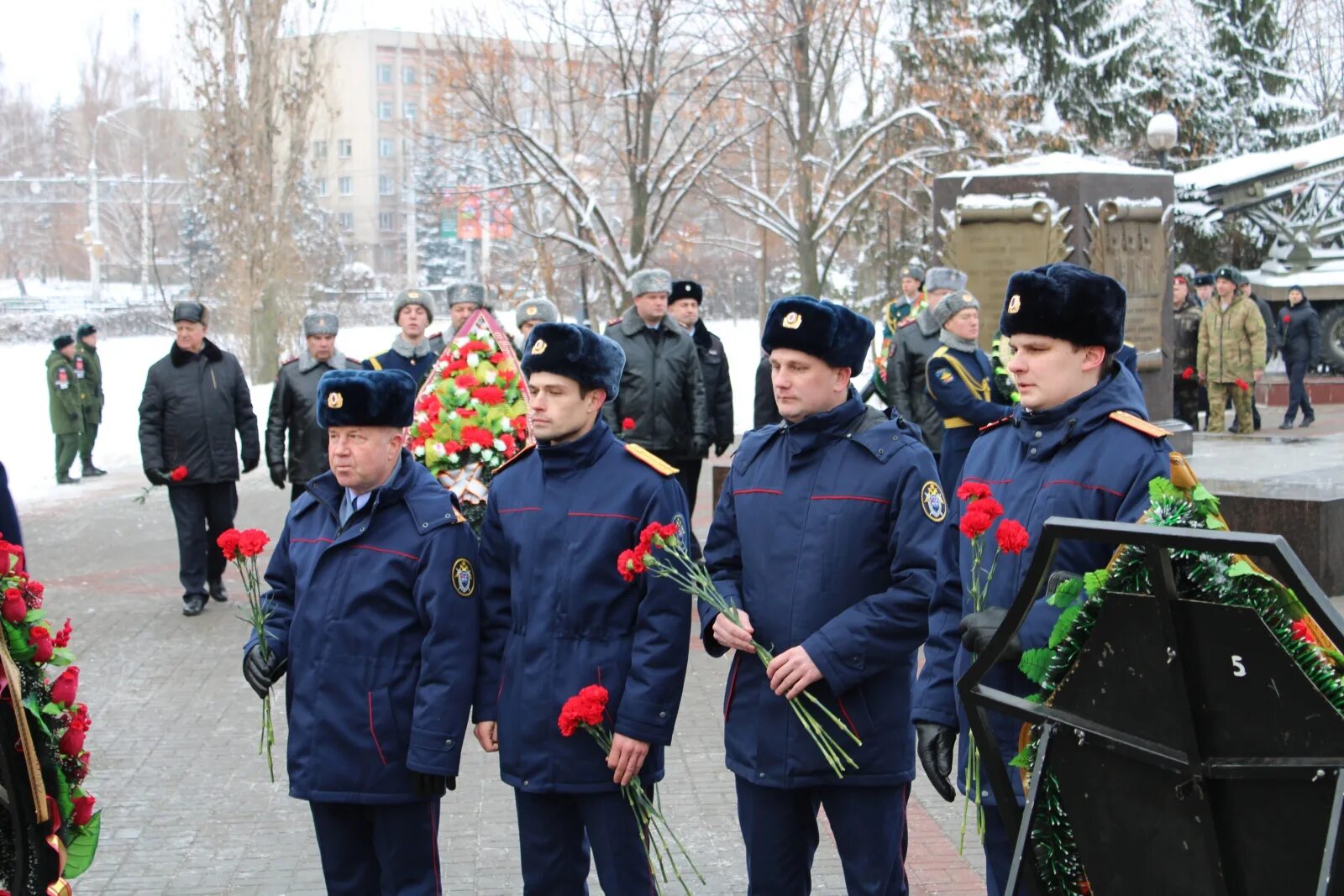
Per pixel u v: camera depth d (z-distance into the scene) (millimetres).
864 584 3959
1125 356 8148
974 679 2684
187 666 8289
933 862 5223
